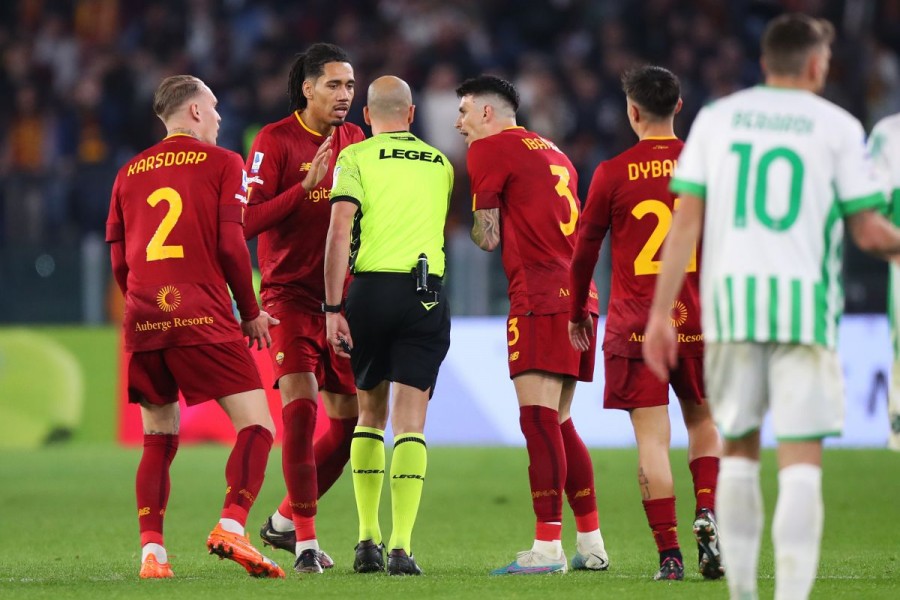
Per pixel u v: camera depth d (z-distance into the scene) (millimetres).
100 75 65000
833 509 29109
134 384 20031
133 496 33188
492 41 66312
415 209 20281
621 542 24594
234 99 61969
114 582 18672
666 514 18984
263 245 22281
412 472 19844
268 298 21969
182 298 19625
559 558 19875
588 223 19484
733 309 14312
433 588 17703
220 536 18906
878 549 23031
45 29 68562
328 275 19719
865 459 39406
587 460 20859
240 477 19312
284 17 67125
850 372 44594
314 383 21578
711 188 14562
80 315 52188
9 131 64688
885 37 66500
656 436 19359
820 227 14367
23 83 66312
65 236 57188
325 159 20719
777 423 14258
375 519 20578
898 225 18359
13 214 57188
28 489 34781
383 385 20641
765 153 14398
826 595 16812
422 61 63562
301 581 18547
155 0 69500
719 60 63844
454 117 60312
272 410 45531
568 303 20203
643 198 19297
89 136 63812
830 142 14414
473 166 20672
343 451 22688
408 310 20047
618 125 62281
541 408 20141
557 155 21031
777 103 14617
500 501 31453
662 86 19422
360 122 62844
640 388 19375
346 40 64812
